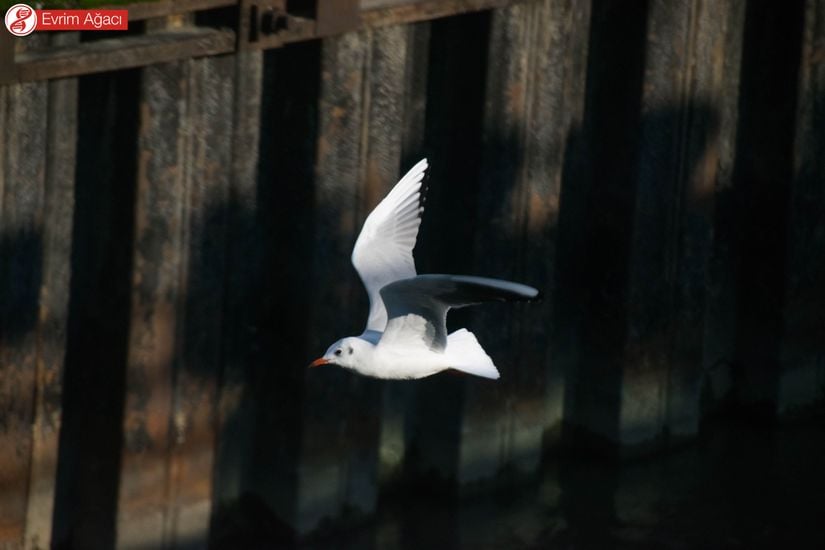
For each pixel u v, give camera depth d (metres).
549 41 17.86
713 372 21.84
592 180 19.59
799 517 19.06
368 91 16.31
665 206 19.52
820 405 22.02
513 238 18.11
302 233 16.41
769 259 21.42
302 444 16.77
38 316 15.02
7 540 15.38
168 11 14.98
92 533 16.19
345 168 16.33
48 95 14.68
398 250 10.79
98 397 15.91
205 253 15.86
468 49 17.52
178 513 16.33
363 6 16.08
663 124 19.17
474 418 18.30
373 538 17.72
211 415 16.39
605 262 19.64
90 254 15.66
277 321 16.88
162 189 15.23
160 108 15.01
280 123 16.38
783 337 21.47
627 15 18.92
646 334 19.75
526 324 18.53
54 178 15.03
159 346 15.66
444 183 18.05
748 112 21.25
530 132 17.98
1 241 14.45
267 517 17.34
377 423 17.48
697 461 20.44
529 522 18.52
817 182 21.31
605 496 19.27
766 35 20.86
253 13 15.24
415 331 10.37
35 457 15.53
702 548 18.23
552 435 20.27
